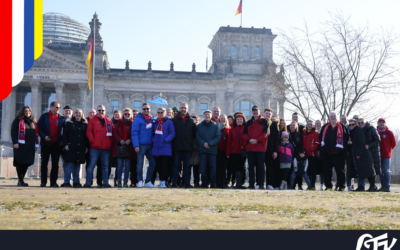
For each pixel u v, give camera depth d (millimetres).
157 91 100938
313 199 11477
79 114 17375
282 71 38406
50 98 100562
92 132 17312
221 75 102688
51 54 93188
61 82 93250
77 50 108750
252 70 105250
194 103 101688
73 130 17125
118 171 18188
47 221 6832
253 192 13602
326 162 18672
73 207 8820
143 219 7273
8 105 95250
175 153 17609
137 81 100188
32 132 17172
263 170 17641
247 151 17797
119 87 99812
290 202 10555
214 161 18016
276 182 19172
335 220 7473
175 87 101500
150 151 17703
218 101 102375
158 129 17391
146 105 17703
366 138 18156
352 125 18594
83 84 94062
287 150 18812
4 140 93688
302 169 19484
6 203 9344
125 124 18156
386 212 8656
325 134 18562
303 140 20000
